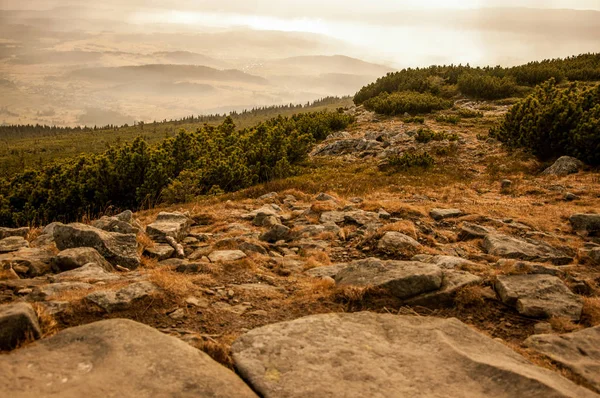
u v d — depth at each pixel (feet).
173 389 11.07
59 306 16.83
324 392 11.75
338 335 14.99
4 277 21.49
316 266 25.76
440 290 20.35
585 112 67.26
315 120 128.88
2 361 11.96
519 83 151.84
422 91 158.71
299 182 62.39
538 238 32.63
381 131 110.73
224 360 13.64
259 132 97.40
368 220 36.19
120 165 65.36
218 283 22.04
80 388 10.80
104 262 24.49
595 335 16.83
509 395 11.75
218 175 69.97
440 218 38.29
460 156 79.82
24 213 66.39
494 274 22.53
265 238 33.01
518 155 74.23
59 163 85.51
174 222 34.30
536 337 16.72
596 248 28.04
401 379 12.46
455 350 13.97
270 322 17.98
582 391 12.44
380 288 20.10
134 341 13.06
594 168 62.34
